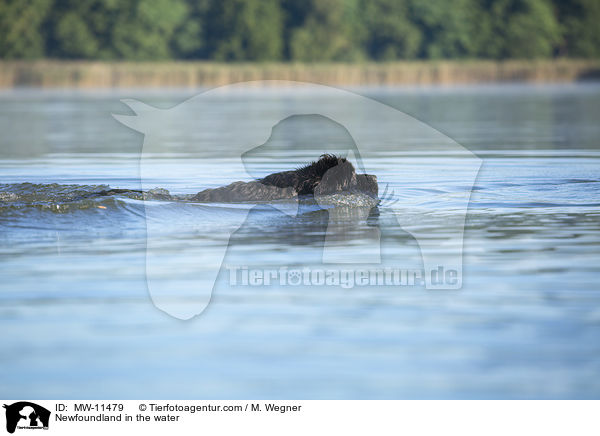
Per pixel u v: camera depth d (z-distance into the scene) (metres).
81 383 18.77
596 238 31.14
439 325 21.77
